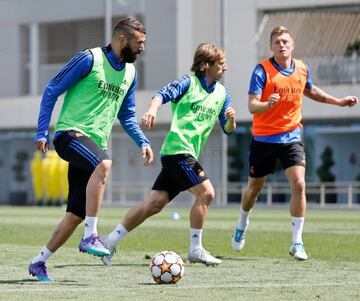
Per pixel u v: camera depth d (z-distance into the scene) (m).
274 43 28.70
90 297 19.28
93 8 108.12
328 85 96.56
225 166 93.31
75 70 21.67
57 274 24.05
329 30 97.62
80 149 21.55
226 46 99.81
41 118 21.73
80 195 21.91
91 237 21.34
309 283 22.09
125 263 27.19
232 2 99.75
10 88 114.81
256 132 29.23
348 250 32.19
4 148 120.06
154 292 20.16
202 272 24.56
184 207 92.69
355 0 95.00
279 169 97.06
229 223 54.03
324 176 96.38
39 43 113.44
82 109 21.89
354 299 19.16
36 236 41.09
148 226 49.94
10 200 111.50
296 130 29.06
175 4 103.56
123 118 23.27
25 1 113.06
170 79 104.44
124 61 22.23
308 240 37.56
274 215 68.69
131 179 110.44
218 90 25.94
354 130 97.69
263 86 28.70
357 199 96.12
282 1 98.00
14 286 21.30
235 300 18.91
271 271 24.89
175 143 25.55
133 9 105.62
